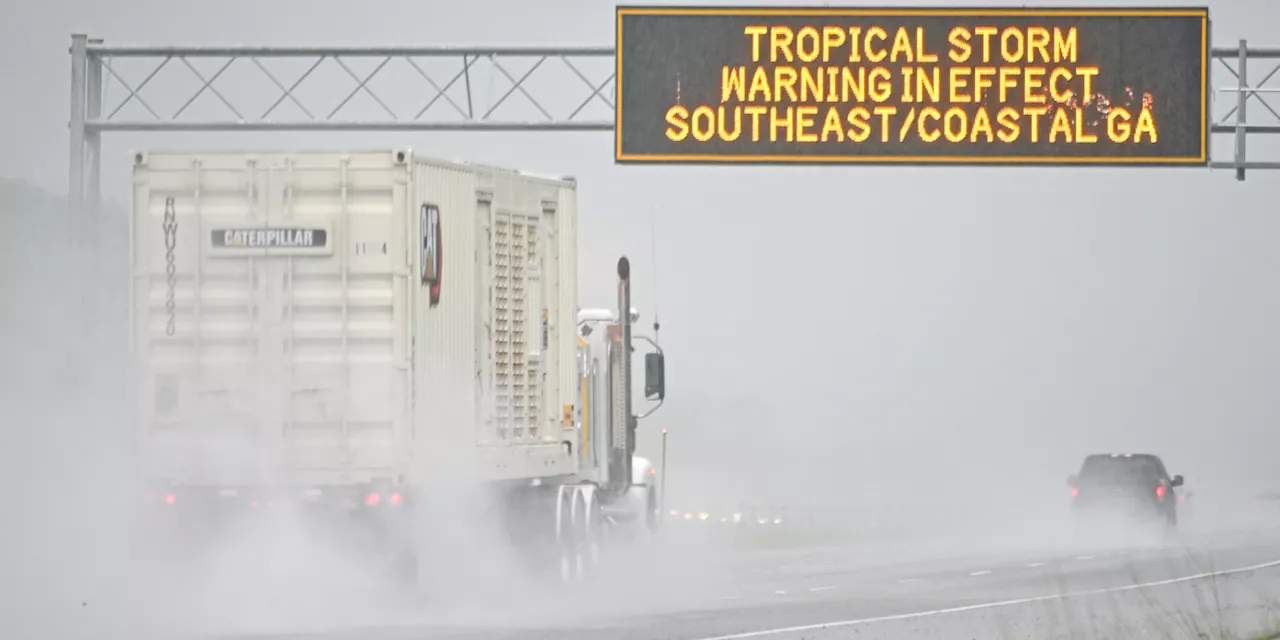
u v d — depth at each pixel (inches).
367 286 2268.7
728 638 1999.3
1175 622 2266.2
